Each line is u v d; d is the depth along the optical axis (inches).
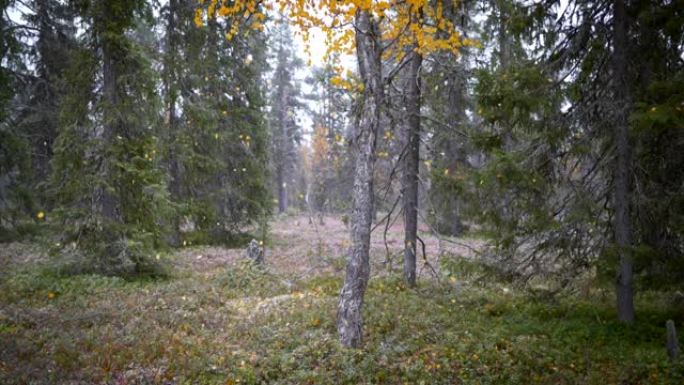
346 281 347.3
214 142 797.2
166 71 732.0
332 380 293.4
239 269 604.1
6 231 805.9
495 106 407.2
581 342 374.9
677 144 377.1
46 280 504.1
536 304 469.4
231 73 826.8
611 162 403.5
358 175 349.1
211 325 401.4
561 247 429.1
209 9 323.6
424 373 308.5
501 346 361.4
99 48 558.6
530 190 429.7
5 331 362.0
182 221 831.7
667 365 319.3
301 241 940.6
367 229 346.0
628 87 387.2
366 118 347.6
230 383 290.4
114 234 543.8
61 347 329.7
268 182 925.8
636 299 495.8
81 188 515.2
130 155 546.3
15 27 746.8
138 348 335.9
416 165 549.6
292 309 445.1
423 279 597.3
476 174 420.8
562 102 420.8
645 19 350.3
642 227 395.2
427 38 357.7
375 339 367.2
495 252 469.7
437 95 556.1
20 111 884.6
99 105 521.0
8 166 778.2
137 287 514.6
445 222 954.1
